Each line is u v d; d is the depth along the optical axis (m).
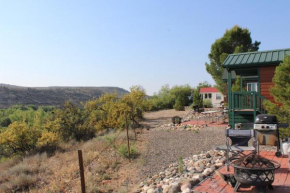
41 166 10.80
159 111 32.22
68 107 18.09
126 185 7.36
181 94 36.66
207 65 27.42
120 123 17.70
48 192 7.76
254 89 15.46
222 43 26.19
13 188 8.83
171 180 6.41
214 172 6.27
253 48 26.97
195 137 12.45
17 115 35.19
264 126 6.84
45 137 14.87
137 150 10.67
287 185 5.06
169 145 11.26
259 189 4.62
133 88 20.62
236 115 12.23
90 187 7.31
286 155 7.10
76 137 17.22
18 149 15.88
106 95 20.36
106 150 11.41
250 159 4.67
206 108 28.84
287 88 8.11
